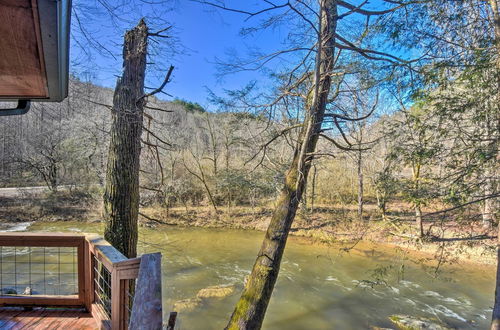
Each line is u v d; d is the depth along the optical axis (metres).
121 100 4.50
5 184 22.03
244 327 4.54
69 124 15.96
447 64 4.59
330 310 7.17
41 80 1.53
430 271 8.53
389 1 4.93
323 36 4.65
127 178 4.50
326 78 5.09
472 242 5.83
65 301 2.68
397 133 5.45
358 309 7.20
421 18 4.74
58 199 18.31
